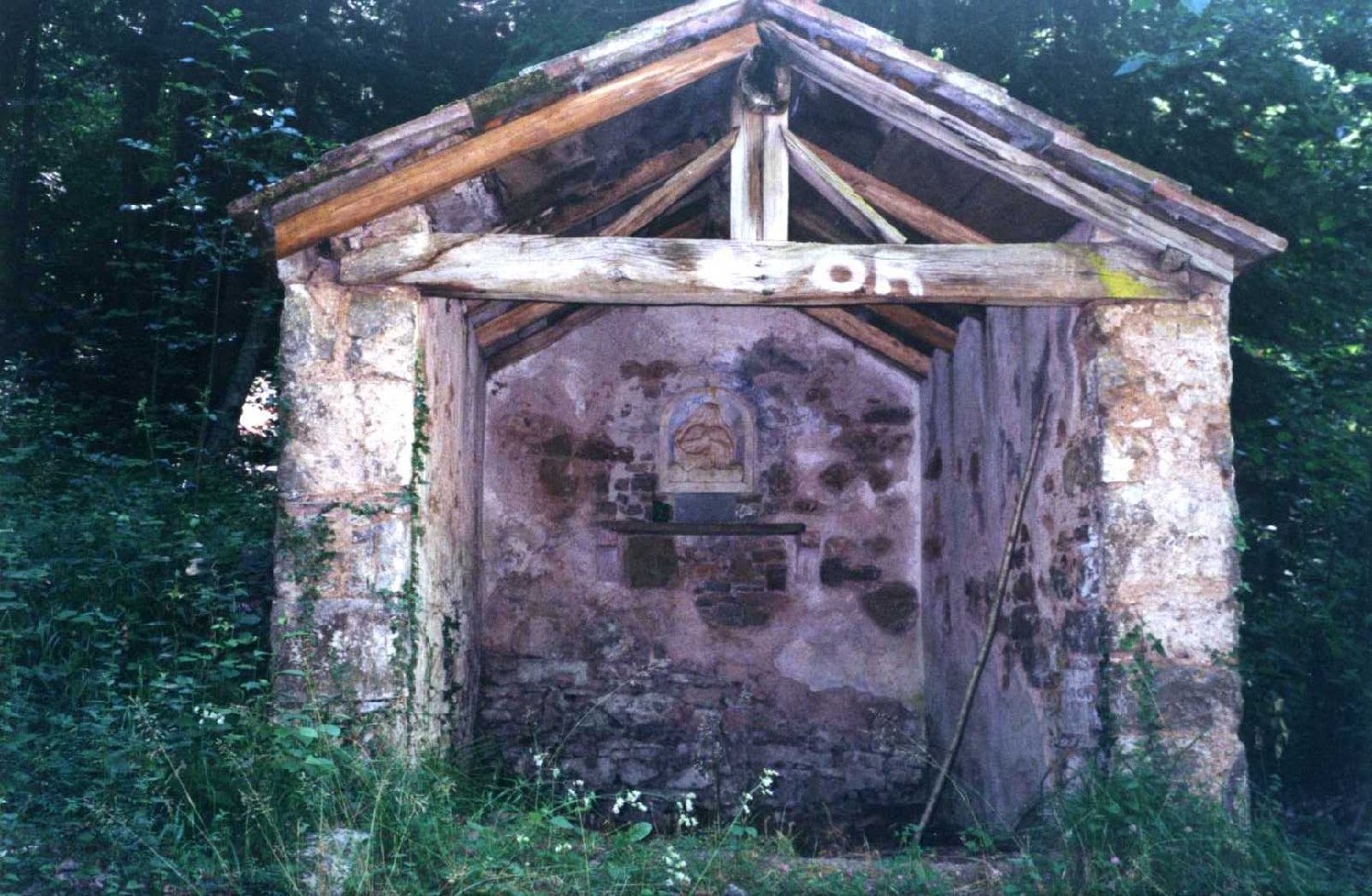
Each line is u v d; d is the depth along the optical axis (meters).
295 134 7.43
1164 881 4.48
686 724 8.48
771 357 8.85
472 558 7.90
